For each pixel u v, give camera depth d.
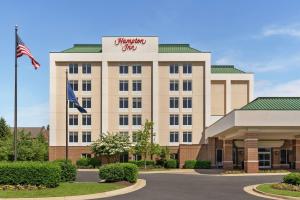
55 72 78.06
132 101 78.12
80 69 78.31
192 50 81.06
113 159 72.56
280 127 47.69
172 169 65.69
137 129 77.44
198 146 73.94
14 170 27.75
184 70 78.38
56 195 25.56
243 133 50.75
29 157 73.81
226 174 46.69
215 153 73.75
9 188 27.16
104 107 77.44
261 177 41.69
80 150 77.19
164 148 73.81
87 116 77.94
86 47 83.38
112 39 78.31
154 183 35.06
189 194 27.44
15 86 32.16
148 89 78.25
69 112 77.81
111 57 78.00
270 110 47.53
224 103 84.50
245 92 85.06
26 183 27.77
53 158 77.06
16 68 32.25
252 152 47.91
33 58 33.53
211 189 30.42
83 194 26.33
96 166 72.38
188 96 78.19
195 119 77.88
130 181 33.12
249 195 26.98
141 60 78.06
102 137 71.75
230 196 26.47
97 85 78.19
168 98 78.19
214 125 64.06
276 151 60.84
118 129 77.75
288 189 28.95
